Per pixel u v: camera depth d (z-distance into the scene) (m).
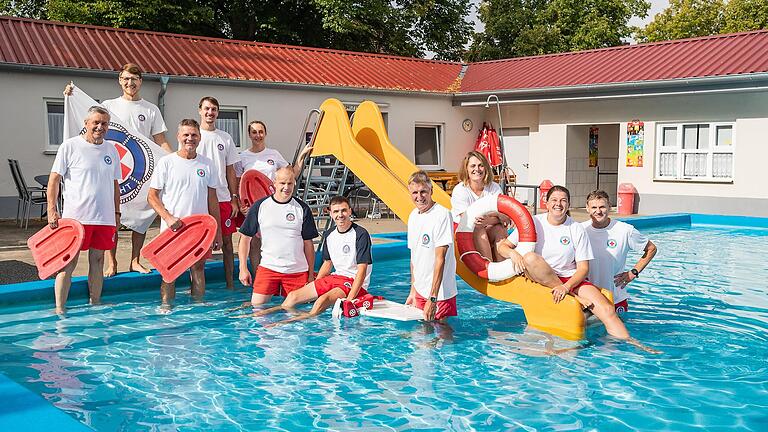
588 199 6.43
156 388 4.57
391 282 8.48
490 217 6.77
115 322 6.30
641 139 17.02
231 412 4.16
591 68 18.16
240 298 7.37
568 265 6.17
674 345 5.58
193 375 4.84
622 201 17.02
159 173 7.07
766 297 7.42
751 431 3.86
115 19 24.66
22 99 13.49
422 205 6.26
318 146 8.80
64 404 4.27
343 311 6.45
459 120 19.92
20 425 3.32
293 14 29.00
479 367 5.02
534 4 34.59
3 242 10.45
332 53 20.17
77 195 6.66
